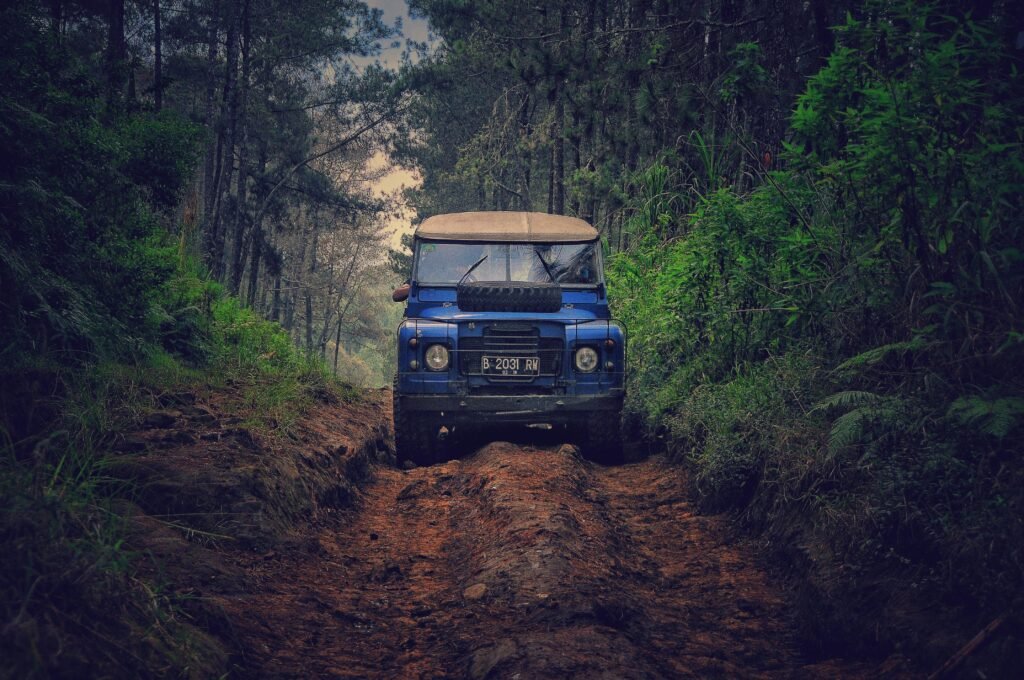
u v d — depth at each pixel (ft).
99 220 25.43
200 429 21.49
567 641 12.42
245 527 16.74
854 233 20.26
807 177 23.17
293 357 45.06
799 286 21.99
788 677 12.50
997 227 15.94
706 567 17.78
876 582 13.38
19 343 19.89
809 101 20.47
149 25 101.71
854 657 12.85
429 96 105.81
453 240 30.30
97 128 25.35
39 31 23.20
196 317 33.71
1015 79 17.54
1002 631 10.52
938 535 12.94
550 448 29.86
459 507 22.16
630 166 49.21
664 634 14.02
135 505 15.84
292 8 102.01
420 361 27.91
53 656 8.41
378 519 22.36
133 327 27.50
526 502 19.95
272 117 107.65
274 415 25.29
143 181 28.66
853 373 17.85
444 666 12.60
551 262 30.04
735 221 24.73
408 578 16.98
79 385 20.01
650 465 27.86
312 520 19.85
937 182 16.37
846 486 16.39
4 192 20.44
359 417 35.65
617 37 53.21
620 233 48.08
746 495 20.88
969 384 15.08
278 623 13.62
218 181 102.68
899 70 17.61
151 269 28.60
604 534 19.06
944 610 12.00
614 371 28.22
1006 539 11.74
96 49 81.15
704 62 38.96
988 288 15.60
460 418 27.99
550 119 71.67
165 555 14.37
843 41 20.30
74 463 14.92
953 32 18.57
